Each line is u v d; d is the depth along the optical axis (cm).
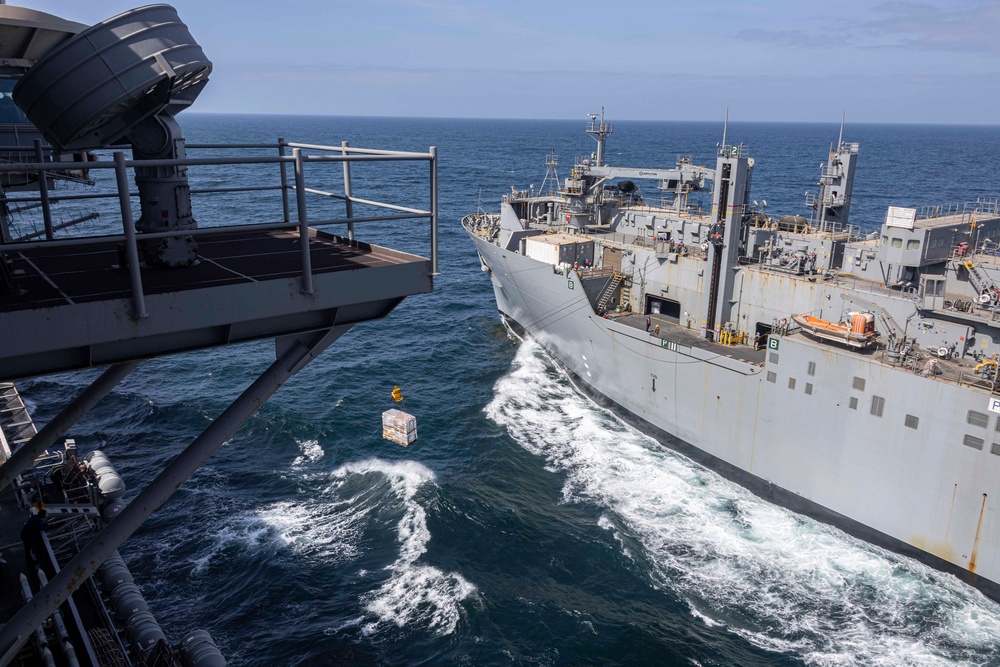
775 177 13788
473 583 2406
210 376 4106
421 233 8588
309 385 4003
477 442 3425
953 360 2642
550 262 4112
